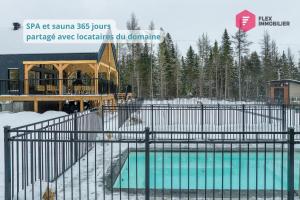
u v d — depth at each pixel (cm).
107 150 964
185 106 1545
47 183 558
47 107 2245
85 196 569
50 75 2564
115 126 1455
